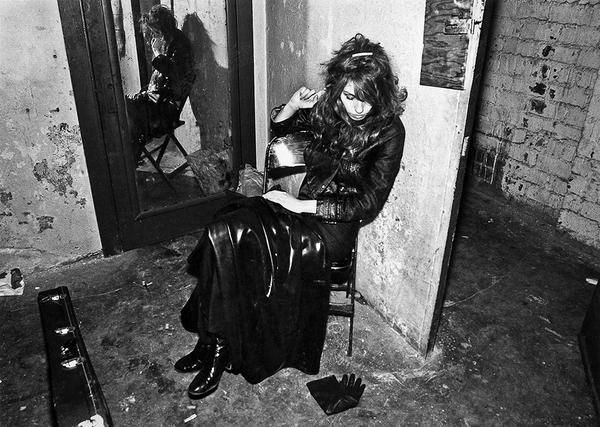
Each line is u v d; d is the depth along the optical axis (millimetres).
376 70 1739
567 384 2141
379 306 2545
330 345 2338
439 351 2316
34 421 1911
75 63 2518
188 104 3100
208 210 3406
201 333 2035
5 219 2680
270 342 1986
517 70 3523
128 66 2764
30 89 2471
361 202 1925
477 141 4027
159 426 1892
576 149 3143
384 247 2393
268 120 3305
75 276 2863
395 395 2055
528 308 2662
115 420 1914
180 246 3219
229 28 3016
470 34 1631
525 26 3398
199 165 3295
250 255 1852
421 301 2199
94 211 2924
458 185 1890
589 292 2820
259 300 1895
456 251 3232
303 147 2145
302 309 1984
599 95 2910
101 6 2514
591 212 3117
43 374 2148
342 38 2281
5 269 2789
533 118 3479
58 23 2416
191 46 2969
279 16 2805
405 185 2145
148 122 2973
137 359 2232
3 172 2568
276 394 2053
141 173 3059
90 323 2467
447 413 1971
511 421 1941
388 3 1958
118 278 2857
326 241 2035
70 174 2754
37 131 2568
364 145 1888
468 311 2623
